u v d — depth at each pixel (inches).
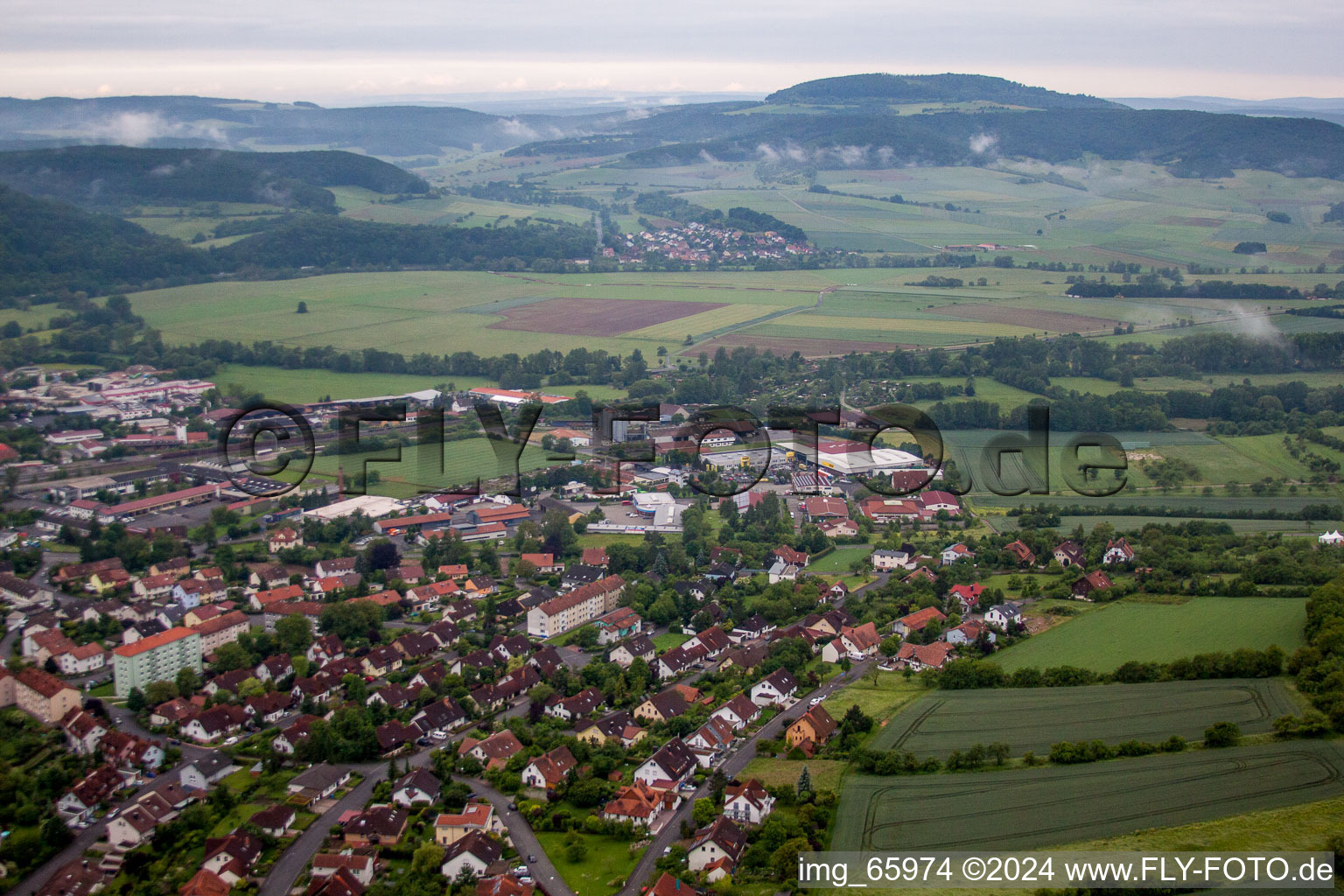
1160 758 7367.1
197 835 7032.5
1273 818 6530.5
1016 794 6998.0
